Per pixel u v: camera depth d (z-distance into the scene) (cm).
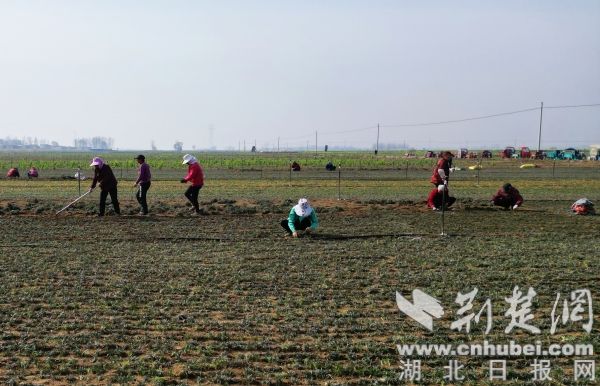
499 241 1720
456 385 786
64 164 6756
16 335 940
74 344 903
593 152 10450
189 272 1332
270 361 850
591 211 2356
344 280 1270
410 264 1415
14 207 2347
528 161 8656
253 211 2328
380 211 2375
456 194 3244
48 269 1362
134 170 5759
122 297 1145
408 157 10531
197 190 2234
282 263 1425
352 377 805
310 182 4147
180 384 777
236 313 1051
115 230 1894
